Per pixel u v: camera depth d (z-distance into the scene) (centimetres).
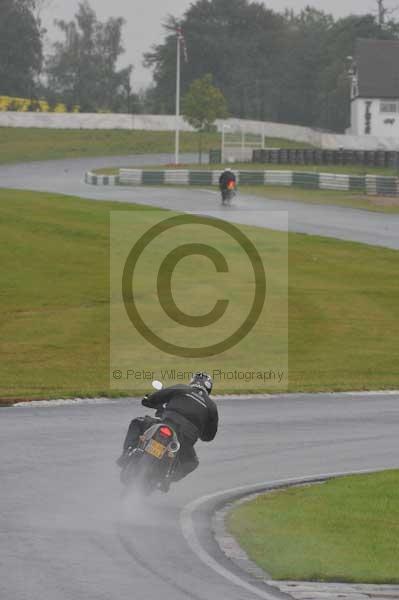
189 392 3816
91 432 5488
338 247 14088
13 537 3259
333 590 2934
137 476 3534
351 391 7462
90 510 3744
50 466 4550
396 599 2864
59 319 9694
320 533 3578
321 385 7550
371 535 3569
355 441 5656
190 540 3406
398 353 8888
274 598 2811
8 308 10125
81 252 13050
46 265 12262
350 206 18562
